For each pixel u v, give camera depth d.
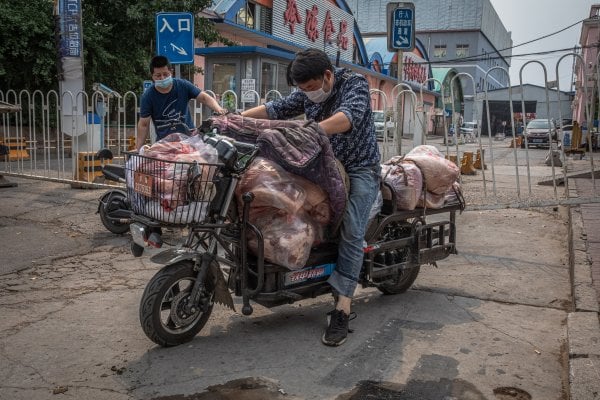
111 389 2.83
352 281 3.50
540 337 3.54
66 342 3.37
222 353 3.26
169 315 3.34
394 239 4.09
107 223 5.91
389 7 7.07
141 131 5.69
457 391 2.86
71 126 8.92
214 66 16.50
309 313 3.92
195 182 2.98
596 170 10.48
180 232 5.93
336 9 26.77
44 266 4.89
